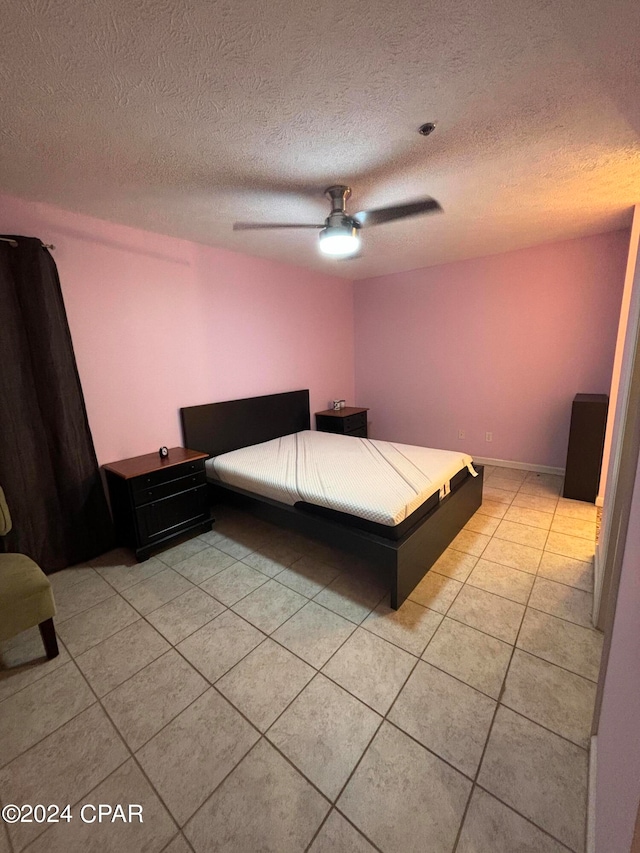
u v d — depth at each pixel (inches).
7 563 70.7
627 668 32.6
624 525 45.3
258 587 89.4
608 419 111.3
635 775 25.8
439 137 66.0
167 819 45.4
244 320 142.9
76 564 101.0
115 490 105.7
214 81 50.6
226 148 67.7
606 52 46.8
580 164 77.0
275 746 53.2
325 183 82.9
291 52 46.0
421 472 102.0
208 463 124.2
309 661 67.3
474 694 59.9
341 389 197.0
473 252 147.9
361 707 58.4
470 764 50.0
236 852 42.2
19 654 71.1
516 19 41.8
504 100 56.2
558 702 58.2
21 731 56.6
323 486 95.2
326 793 47.4
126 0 38.3
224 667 66.7
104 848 42.9
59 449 95.6
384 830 43.6
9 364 86.9
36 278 88.4
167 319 119.0
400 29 42.9
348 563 98.8
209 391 133.7
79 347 100.3
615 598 46.6
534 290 146.9
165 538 106.5
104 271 103.5
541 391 153.2
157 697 61.4
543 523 114.7
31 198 87.7
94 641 73.9
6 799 48.0
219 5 39.3
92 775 50.4
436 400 180.9
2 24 40.2
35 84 49.6
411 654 68.1
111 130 61.2
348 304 195.9
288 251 136.0
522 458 162.4
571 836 42.4
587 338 140.0
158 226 108.0
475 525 114.6
